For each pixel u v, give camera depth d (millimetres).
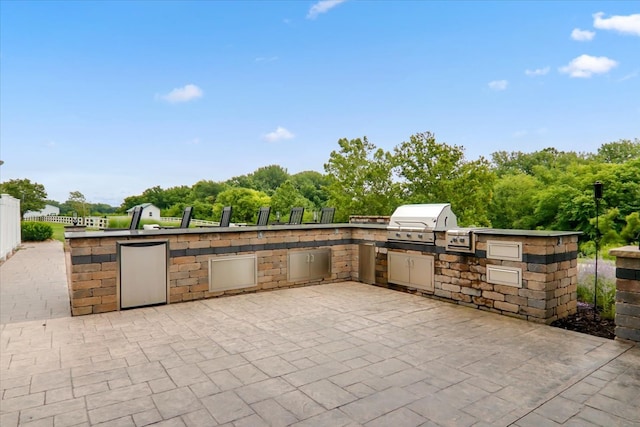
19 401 2605
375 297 5855
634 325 3742
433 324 4461
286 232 6512
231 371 3117
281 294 6051
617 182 17422
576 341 3838
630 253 3717
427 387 2816
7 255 12406
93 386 2838
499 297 4887
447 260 5523
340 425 2297
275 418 2379
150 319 4652
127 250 5059
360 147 18656
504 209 23828
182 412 2455
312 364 3268
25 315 4910
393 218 6363
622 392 2719
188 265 5562
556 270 4543
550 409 2480
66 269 9539
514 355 3463
